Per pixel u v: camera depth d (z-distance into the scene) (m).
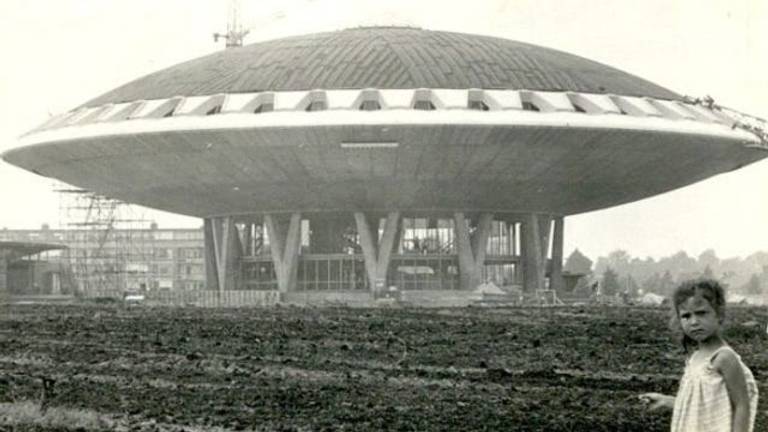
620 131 75.88
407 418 15.81
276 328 37.16
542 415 16.20
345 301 80.19
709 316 7.35
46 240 166.25
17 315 49.12
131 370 22.20
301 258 87.56
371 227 86.19
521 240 89.81
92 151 81.62
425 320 43.59
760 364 23.84
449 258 85.75
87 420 14.97
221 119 75.25
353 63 81.88
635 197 93.25
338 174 79.19
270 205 85.94
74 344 29.44
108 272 115.38
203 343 29.88
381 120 73.31
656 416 16.20
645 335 33.66
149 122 77.62
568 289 105.38
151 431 14.23
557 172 80.19
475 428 14.96
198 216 95.94
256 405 17.03
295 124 73.75
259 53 87.94
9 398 17.27
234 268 91.88
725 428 7.19
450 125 73.25
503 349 28.12
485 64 82.75
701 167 86.12
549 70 83.56
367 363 24.16
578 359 25.42
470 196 82.81
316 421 15.41
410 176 79.38
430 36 91.75
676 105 84.06
